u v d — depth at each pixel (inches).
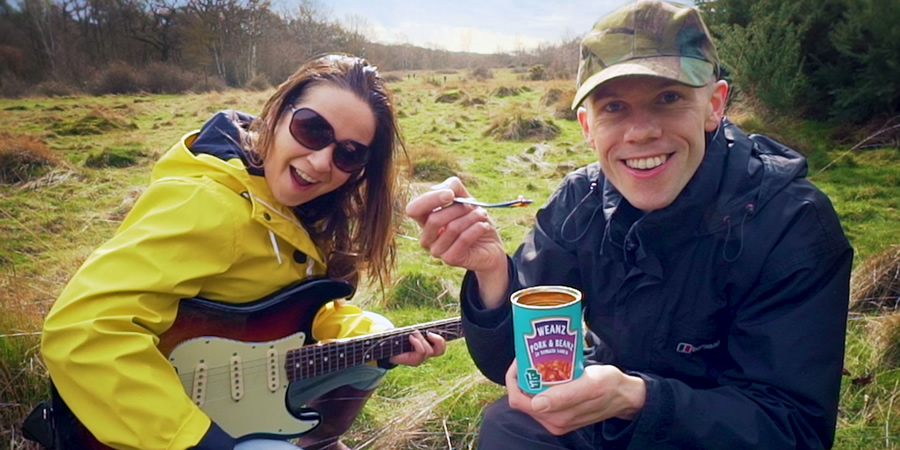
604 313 33.6
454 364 59.0
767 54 153.9
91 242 87.8
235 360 38.3
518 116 160.9
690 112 29.2
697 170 30.2
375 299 72.2
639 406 27.3
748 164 30.8
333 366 41.6
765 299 29.6
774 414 27.9
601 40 29.9
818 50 157.0
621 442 28.5
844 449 45.5
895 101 139.6
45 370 50.2
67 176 118.3
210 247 35.7
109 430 32.8
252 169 38.2
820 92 151.2
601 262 33.2
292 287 39.8
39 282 68.7
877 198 102.0
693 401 27.4
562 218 35.5
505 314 32.8
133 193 109.5
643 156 29.4
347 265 44.0
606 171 31.3
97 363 32.4
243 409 39.2
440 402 51.0
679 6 30.2
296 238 39.3
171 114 196.7
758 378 28.9
